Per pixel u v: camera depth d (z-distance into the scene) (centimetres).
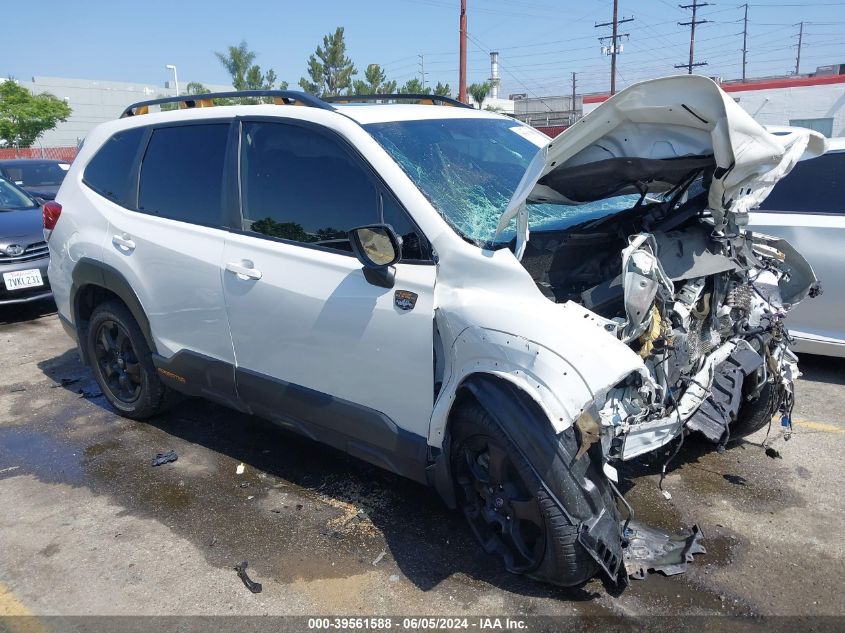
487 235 311
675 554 314
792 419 467
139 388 474
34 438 471
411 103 443
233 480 405
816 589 298
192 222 404
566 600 294
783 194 536
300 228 352
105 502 386
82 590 313
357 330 322
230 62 4547
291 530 353
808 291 402
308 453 437
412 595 301
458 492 317
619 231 336
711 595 295
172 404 486
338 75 4091
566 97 5950
